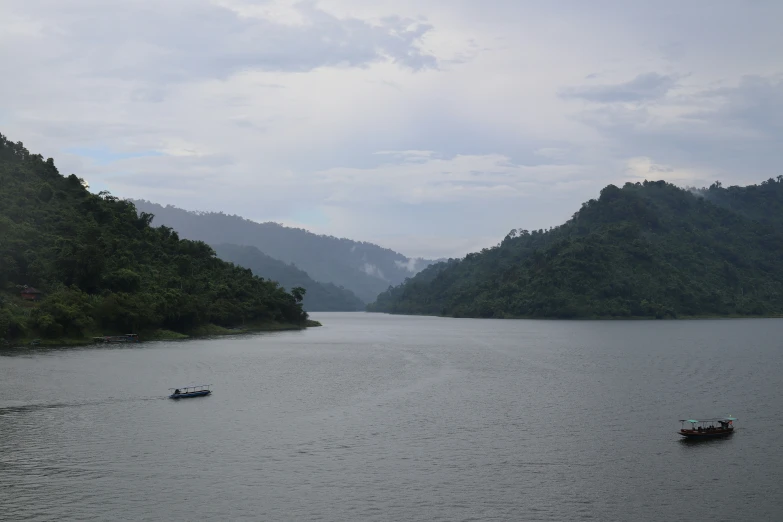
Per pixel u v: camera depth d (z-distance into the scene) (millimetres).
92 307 167375
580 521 45031
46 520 44188
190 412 75938
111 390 88688
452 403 82938
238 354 142500
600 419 73688
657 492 50344
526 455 59375
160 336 184500
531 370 116875
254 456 58469
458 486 51250
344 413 76375
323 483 51688
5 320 144625
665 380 103375
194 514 45531
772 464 57094
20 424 68938
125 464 55875
